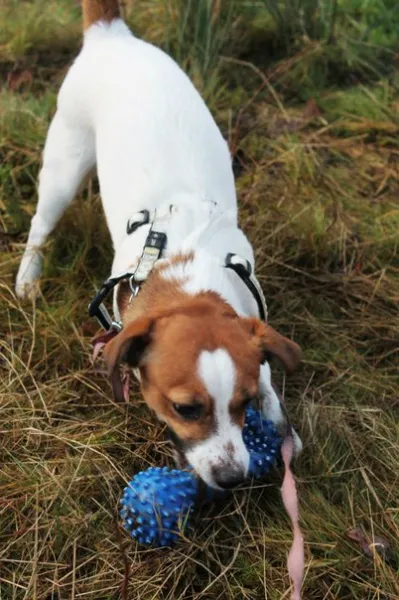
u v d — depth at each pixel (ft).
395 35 5.32
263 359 2.80
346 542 3.02
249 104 4.82
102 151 3.50
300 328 3.75
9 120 4.50
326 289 3.90
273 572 2.96
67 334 3.67
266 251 3.99
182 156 3.33
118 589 2.92
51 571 2.97
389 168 4.48
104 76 3.57
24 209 4.18
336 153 4.58
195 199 3.22
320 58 5.15
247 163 4.49
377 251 4.05
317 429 3.34
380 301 3.87
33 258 3.87
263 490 3.15
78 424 3.35
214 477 2.71
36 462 3.22
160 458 3.26
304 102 5.00
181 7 4.92
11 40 5.29
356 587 2.93
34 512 3.10
